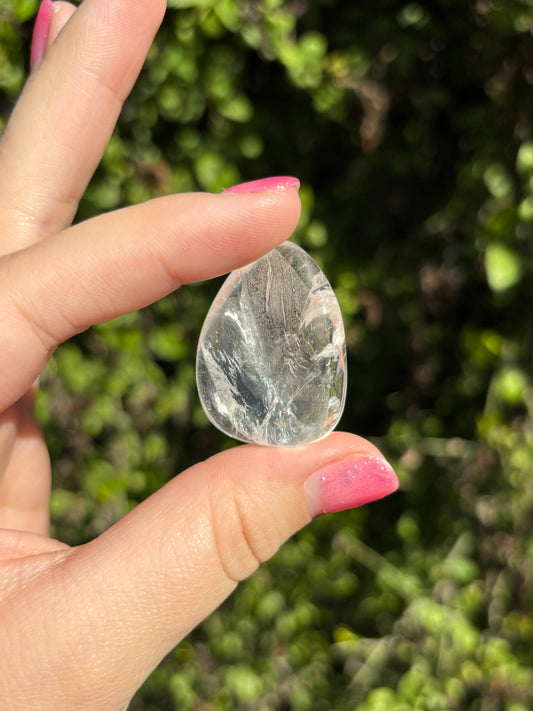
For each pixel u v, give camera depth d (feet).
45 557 0.35
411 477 0.88
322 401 0.36
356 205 0.90
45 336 0.37
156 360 0.87
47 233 0.48
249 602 0.87
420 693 0.80
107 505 0.79
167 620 0.34
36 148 0.48
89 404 0.77
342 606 0.91
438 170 0.85
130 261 0.36
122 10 0.47
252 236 0.36
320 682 0.86
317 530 0.90
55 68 0.48
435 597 0.82
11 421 0.45
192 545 0.34
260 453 0.36
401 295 0.88
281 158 0.87
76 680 0.33
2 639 0.33
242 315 0.36
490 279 0.69
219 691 0.85
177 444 0.89
